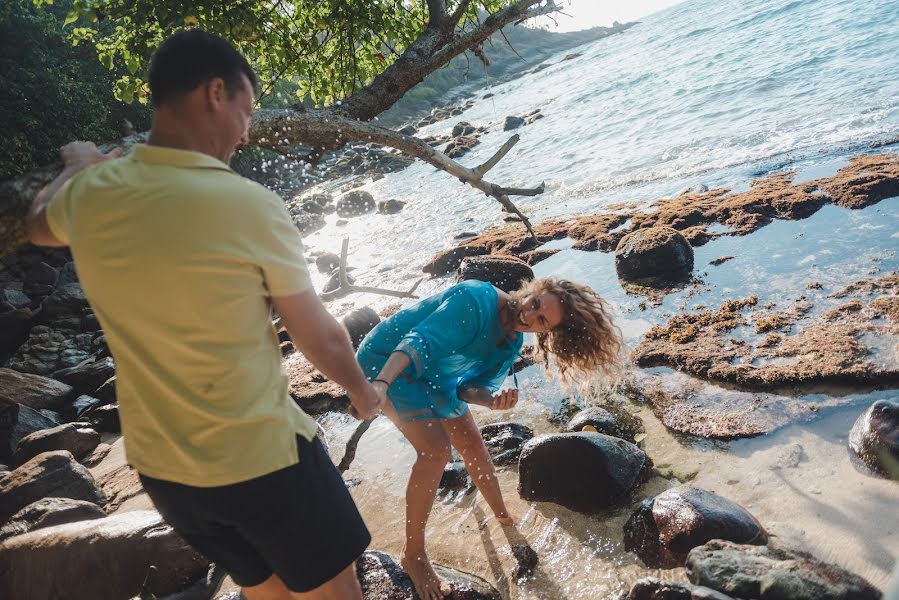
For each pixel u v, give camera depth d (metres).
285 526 1.89
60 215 1.87
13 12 20.75
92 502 4.99
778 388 4.61
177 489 1.83
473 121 36.38
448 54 4.78
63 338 10.54
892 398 4.19
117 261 1.68
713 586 2.94
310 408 6.23
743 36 30.47
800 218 7.57
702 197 9.30
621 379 5.23
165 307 1.68
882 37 18.36
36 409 7.31
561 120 24.61
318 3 6.21
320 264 12.85
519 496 4.06
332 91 6.75
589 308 3.25
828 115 12.21
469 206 15.04
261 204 1.75
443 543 3.76
